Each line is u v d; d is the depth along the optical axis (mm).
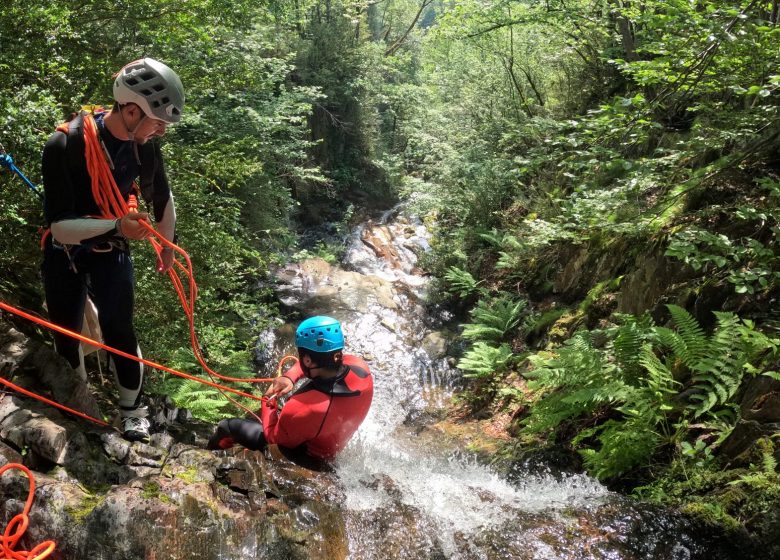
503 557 3139
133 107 2885
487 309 9461
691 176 6652
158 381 6172
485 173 11812
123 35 6090
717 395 4613
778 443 3943
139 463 3027
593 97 11727
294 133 13719
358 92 17500
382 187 17625
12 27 4473
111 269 3141
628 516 3510
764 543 3408
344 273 12266
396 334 10250
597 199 6145
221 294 9914
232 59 7094
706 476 4094
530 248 10055
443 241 12070
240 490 3107
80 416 3312
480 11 10289
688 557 3303
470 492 3633
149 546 2631
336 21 17875
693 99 7656
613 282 7469
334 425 3561
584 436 5059
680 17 5121
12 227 4359
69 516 2607
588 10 10445
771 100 6152
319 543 2979
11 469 2727
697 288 5691
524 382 7559
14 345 3371
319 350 3502
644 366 5012
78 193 2982
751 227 5781
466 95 13812
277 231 12219
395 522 3207
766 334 4832
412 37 23797
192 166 6621
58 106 4465
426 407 8320
